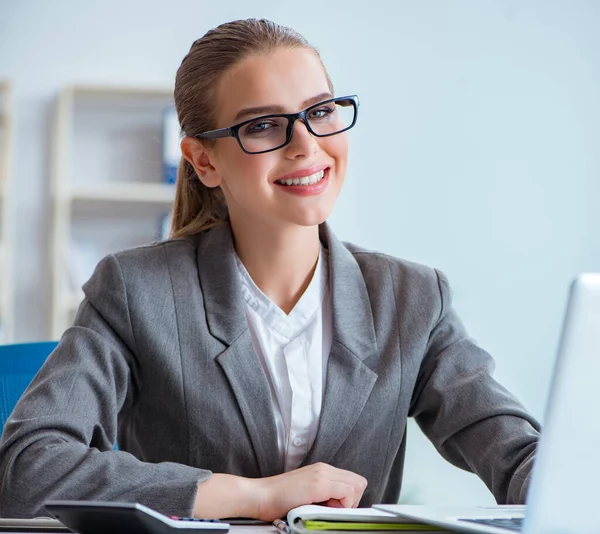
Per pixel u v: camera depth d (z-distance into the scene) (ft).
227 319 4.73
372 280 5.08
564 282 14.67
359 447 4.68
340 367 4.71
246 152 4.62
